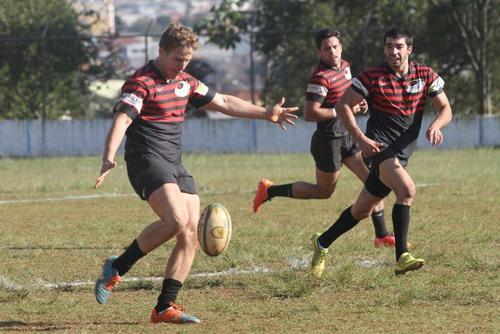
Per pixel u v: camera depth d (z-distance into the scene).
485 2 96.12
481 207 37.91
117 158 83.88
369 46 96.12
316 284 21.75
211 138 92.38
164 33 18.16
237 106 19.16
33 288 21.86
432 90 21.83
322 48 26.66
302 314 18.69
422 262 20.78
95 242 29.56
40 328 17.88
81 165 75.38
